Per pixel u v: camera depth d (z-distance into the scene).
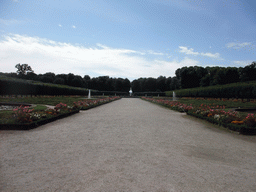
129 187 2.55
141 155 3.93
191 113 11.26
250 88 24.02
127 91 82.19
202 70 59.53
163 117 10.51
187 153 4.17
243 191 2.53
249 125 6.91
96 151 4.14
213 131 6.93
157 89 77.94
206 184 2.69
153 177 2.88
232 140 5.61
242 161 3.76
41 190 2.45
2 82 22.61
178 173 3.05
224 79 47.22
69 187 2.53
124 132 6.23
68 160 3.56
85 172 3.03
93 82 82.06
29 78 72.75
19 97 25.27
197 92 37.69
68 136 5.56
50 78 73.75
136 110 14.48
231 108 16.05
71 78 78.94
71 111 11.21
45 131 6.25
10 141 4.93
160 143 4.96
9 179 2.76
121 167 3.25
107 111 13.35
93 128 6.85
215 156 4.03
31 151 4.10
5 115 8.52
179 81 65.75
